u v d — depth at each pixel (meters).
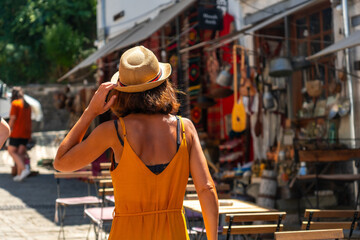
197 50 12.24
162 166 2.37
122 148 2.38
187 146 2.45
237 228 3.65
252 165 9.67
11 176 14.35
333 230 3.28
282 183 8.71
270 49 10.68
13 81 34.69
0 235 6.73
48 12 34.53
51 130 29.41
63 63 33.22
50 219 7.97
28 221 7.80
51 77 35.16
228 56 11.77
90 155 2.41
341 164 8.61
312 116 9.40
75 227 7.32
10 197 10.35
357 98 8.49
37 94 29.61
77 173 6.50
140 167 2.32
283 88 10.12
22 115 13.11
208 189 2.41
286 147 9.53
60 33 32.81
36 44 34.44
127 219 2.33
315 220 7.30
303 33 10.07
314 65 9.59
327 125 9.00
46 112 29.50
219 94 10.97
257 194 8.48
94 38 35.94
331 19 9.33
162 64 2.63
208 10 11.16
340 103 8.66
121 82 2.48
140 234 2.31
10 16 34.53
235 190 9.07
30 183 12.77
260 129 10.09
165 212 2.35
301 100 9.96
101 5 18.45
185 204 4.71
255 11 11.10
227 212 4.24
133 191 2.32
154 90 2.48
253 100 10.23
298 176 7.71
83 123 2.44
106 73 16.12
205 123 12.48
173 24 13.20
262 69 10.19
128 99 2.45
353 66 8.56
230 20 11.90
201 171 2.43
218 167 11.00
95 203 6.11
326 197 8.35
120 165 2.35
